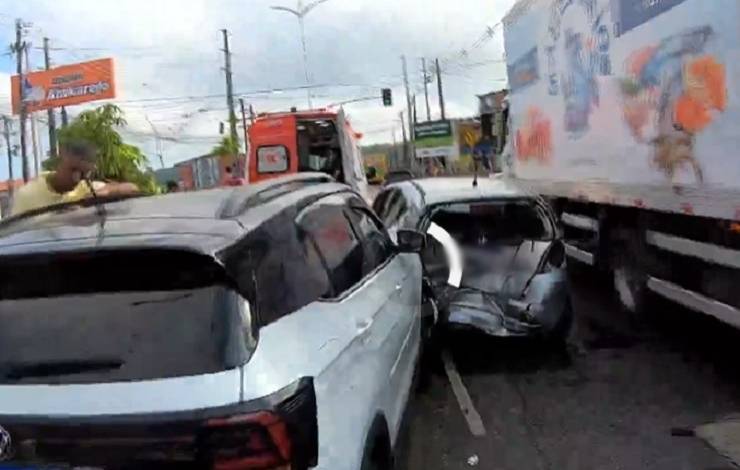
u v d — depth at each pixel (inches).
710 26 205.6
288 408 101.0
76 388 99.7
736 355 274.8
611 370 267.1
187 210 130.2
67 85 1520.7
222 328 103.2
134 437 96.1
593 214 363.9
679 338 301.4
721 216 207.6
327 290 136.8
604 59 292.8
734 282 241.4
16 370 103.7
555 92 369.7
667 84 236.4
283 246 128.7
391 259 210.5
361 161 908.6
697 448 200.2
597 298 372.5
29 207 222.5
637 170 268.5
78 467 97.4
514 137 475.8
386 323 167.6
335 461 110.8
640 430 214.5
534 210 294.4
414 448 211.6
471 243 286.0
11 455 99.3
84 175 224.1
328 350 118.3
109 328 105.3
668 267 290.4
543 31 383.9
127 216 127.8
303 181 177.2
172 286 108.0
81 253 109.4
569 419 226.5
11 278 112.7
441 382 266.7
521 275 278.4
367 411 131.8
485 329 271.4
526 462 199.6
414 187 320.8
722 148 203.5
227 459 96.0
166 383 98.4
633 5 259.6
